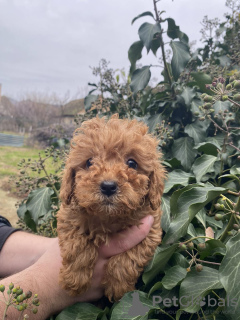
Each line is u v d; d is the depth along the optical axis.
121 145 0.25
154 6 0.41
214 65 0.44
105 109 0.51
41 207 0.36
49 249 0.30
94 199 0.23
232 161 0.35
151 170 0.26
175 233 0.24
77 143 0.26
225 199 0.24
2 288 0.20
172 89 0.42
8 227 0.40
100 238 0.25
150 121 0.41
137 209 0.25
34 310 0.21
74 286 0.25
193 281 0.22
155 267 0.24
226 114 0.34
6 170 1.69
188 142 0.37
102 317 0.24
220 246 0.23
